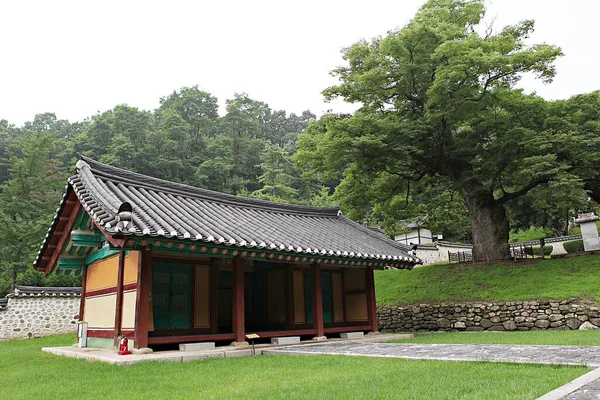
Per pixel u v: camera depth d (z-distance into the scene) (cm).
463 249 3612
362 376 601
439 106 1853
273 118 9194
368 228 1664
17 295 1908
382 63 1923
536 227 4097
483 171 2012
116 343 984
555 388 466
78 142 6056
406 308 1881
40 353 1155
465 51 1705
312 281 1238
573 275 1688
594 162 1856
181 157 6056
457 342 1106
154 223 881
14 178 3231
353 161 1961
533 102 1842
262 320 1345
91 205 908
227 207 1332
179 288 1050
